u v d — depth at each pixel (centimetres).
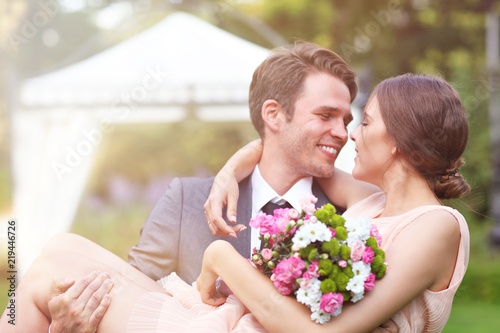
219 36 433
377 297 156
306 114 203
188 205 209
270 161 210
